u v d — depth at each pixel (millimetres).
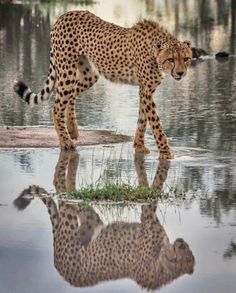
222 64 28594
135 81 16312
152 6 48531
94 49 16594
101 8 46688
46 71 26609
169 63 15500
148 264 10180
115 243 10859
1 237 10984
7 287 9453
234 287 9438
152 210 12188
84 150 16109
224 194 12930
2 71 26469
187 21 40781
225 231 11242
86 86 17094
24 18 41219
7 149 16078
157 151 16141
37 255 10438
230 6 48406
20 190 13133
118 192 12758
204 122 18797
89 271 9961
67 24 16812
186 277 9773
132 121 18984
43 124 18734
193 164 14938
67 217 11836
